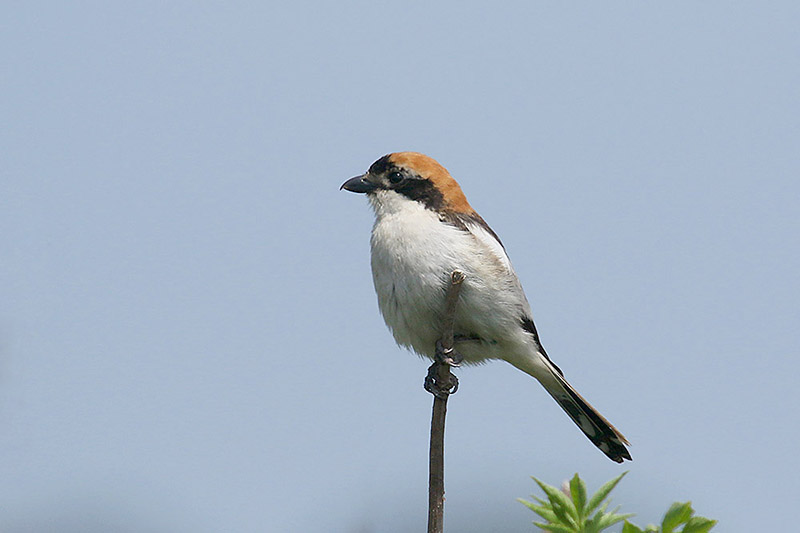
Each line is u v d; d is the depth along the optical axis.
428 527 8.63
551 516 6.34
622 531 5.94
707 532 5.86
